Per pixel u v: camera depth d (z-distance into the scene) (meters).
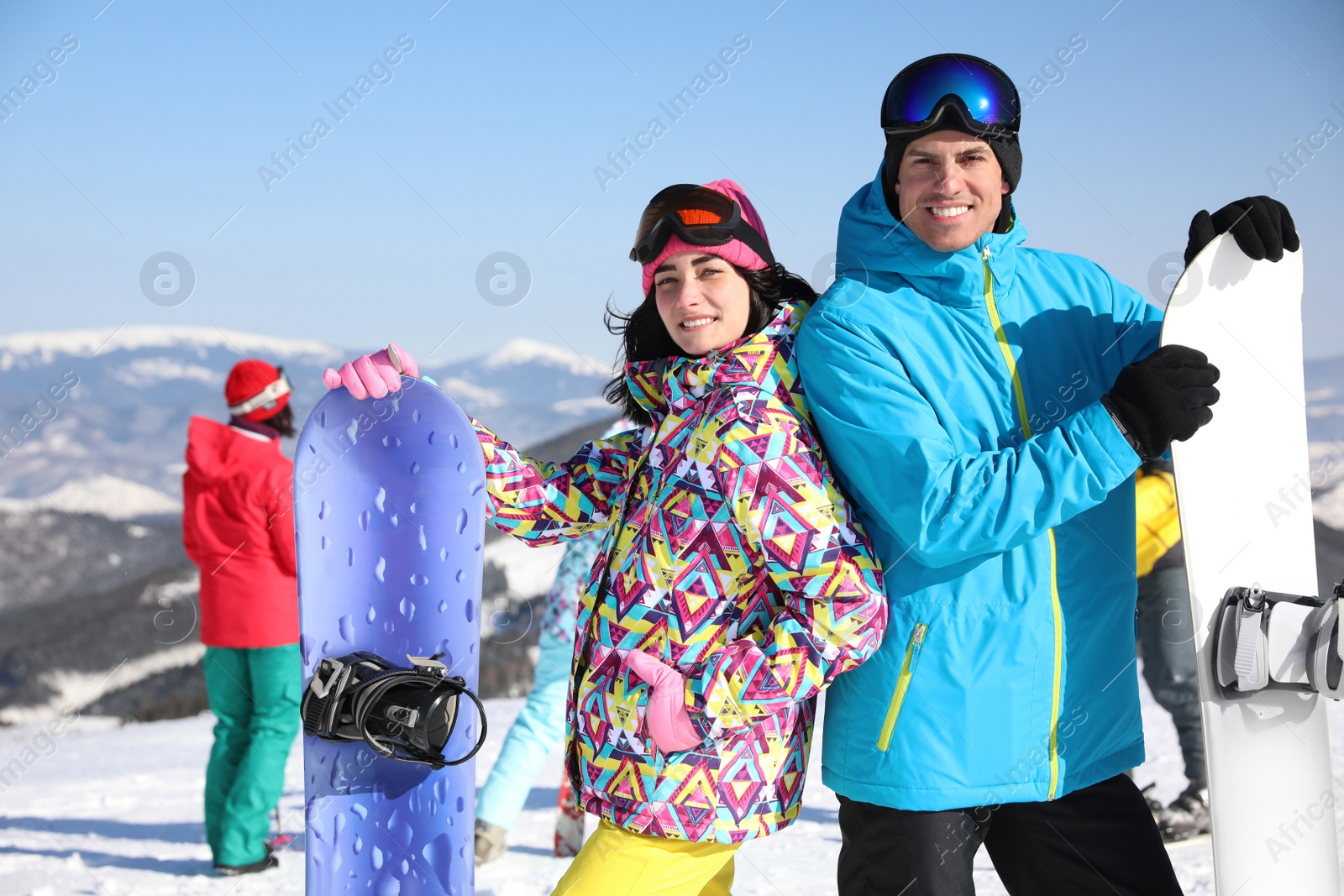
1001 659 1.66
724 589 1.68
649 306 2.01
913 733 1.67
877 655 1.71
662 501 1.72
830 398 1.67
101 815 4.53
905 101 1.72
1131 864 1.73
